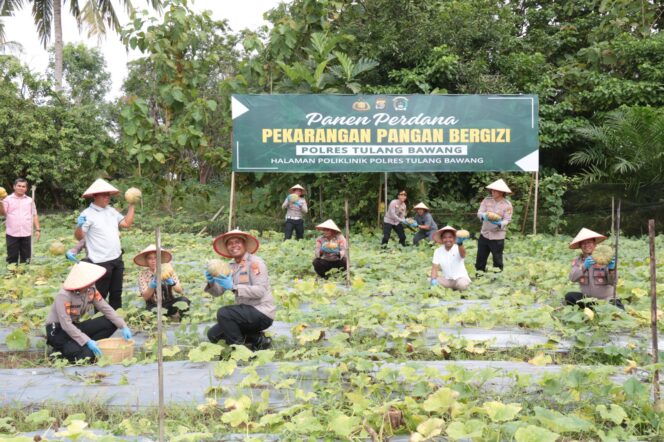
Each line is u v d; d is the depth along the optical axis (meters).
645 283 9.02
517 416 4.35
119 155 22.33
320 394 4.79
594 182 20.16
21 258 11.88
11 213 11.70
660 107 20.53
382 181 18.88
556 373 4.85
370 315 6.98
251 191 20.23
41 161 21.66
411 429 4.25
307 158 17.14
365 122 17.12
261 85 20.11
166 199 21.72
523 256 14.09
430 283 9.62
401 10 21.25
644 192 19.20
